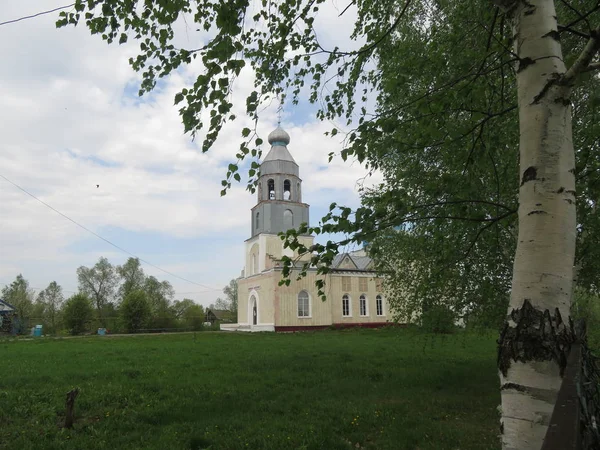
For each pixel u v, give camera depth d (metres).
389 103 7.02
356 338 29.38
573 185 3.17
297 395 10.21
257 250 46.12
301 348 21.44
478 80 5.87
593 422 2.01
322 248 5.00
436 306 9.46
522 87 3.40
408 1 5.39
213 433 7.37
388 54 6.89
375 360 16.05
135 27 5.61
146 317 49.91
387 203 5.18
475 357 17.08
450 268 8.06
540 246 3.04
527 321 2.94
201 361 16.06
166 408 8.91
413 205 5.52
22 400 9.38
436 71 6.27
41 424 7.97
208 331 47.34
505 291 8.80
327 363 15.20
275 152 46.81
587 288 8.48
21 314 59.16
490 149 6.10
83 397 9.61
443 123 5.47
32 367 14.68
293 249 5.11
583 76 3.50
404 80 5.81
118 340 31.36
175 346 23.73
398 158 7.56
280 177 46.03
